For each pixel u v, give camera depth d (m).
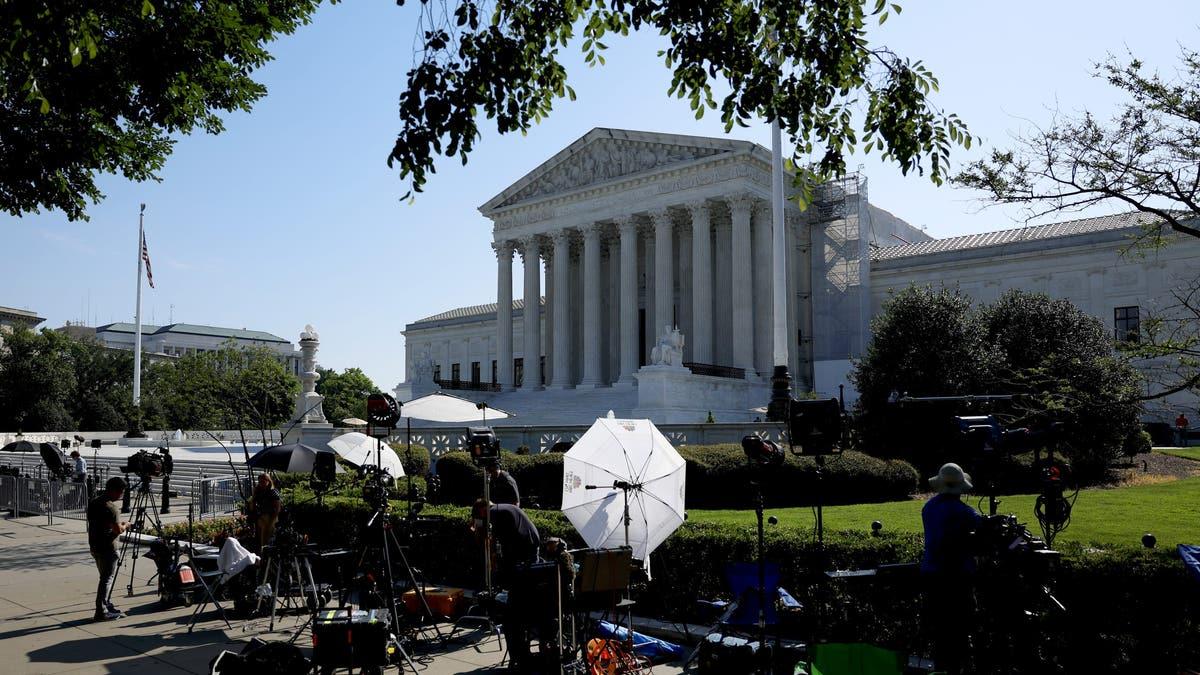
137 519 17.72
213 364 78.25
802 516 17.52
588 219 64.69
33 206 22.94
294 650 8.81
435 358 103.94
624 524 10.61
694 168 58.62
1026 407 16.20
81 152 21.39
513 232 69.62
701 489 21.47
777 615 9.66
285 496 19.98
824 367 56.56
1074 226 63.12
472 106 9.61
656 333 60.84
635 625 12.12
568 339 65.50
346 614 8.95
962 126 10.92
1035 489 22.41
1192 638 8.66
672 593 12.53
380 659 8.72
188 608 14.35
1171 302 56.16
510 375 69.38
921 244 71.56
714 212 61.72
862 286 62.69
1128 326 58.44
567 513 10.79
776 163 30.52
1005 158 14.48
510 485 12.04
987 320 35.78
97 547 13.52
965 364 29.75
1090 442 24.30
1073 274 61.06
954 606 8.34
